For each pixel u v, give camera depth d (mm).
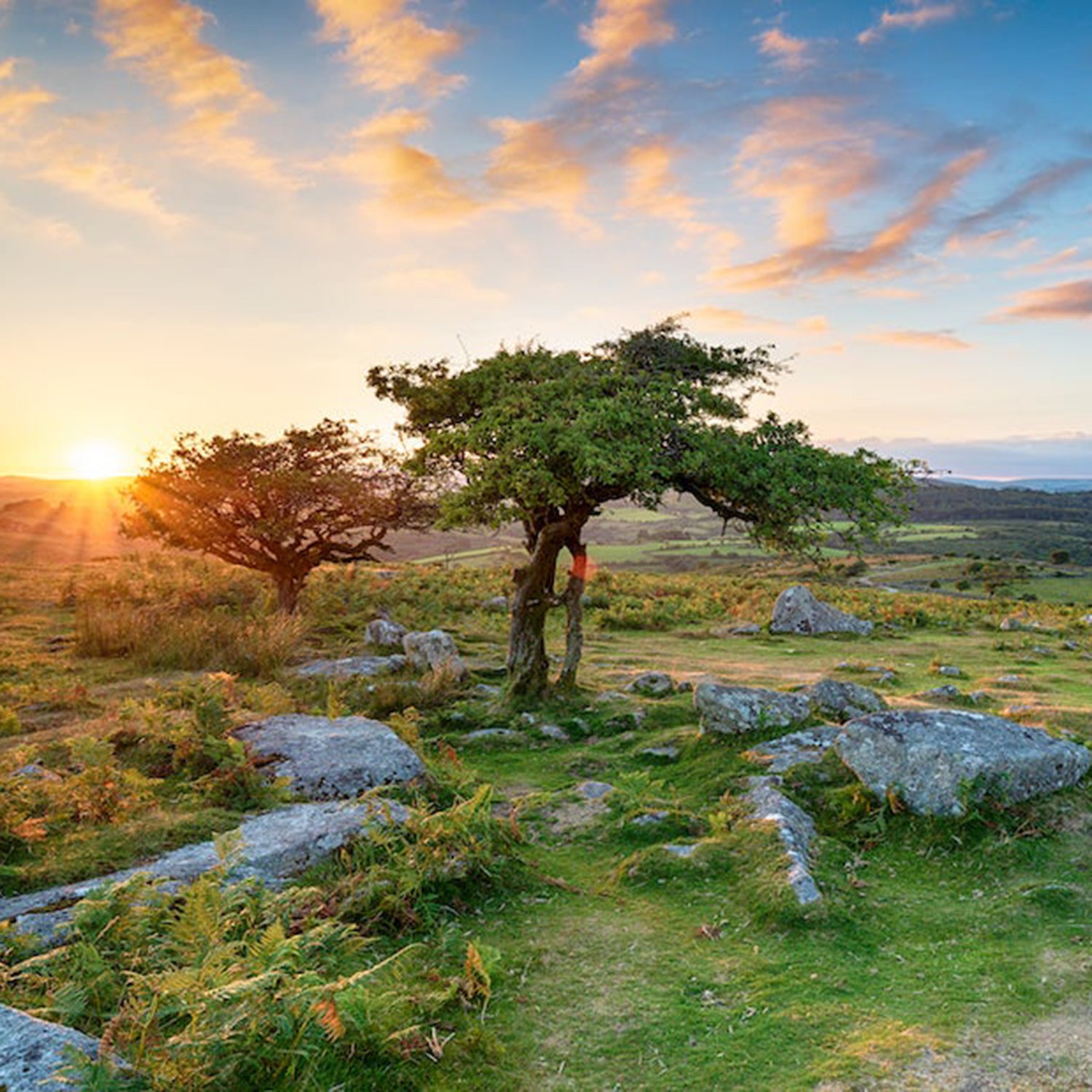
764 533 16984
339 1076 5031
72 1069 4262
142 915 6273
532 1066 5488
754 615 35281
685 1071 5453
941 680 21812
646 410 15812
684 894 8523
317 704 17625
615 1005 6316
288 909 6844
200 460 29078
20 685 18219
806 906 7887
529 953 7172
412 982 6398
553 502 15859
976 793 9859
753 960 7113
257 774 10266
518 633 17891
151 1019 4660
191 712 13445
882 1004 6367
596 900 8461
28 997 5441
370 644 24688
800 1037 5844
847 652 27281
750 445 16328
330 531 30125
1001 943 7367
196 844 8383
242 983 4664
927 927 7859
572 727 15812
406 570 50656
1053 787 10219
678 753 13500
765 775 11617
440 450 17469
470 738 15266
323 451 30422
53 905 6891
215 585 34250
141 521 29062
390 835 8422
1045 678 22016
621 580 46688
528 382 17922
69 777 10320
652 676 18969
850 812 10289
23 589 36562
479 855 8555
